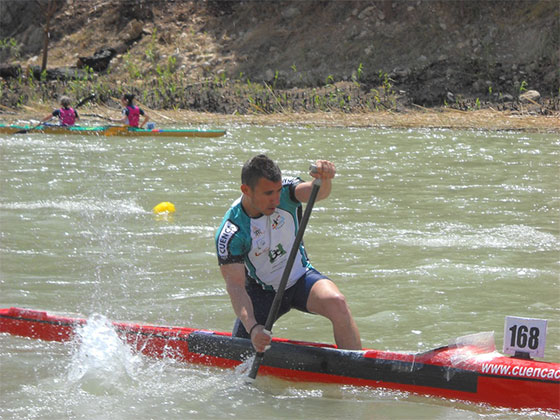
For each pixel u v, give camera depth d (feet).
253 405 25.84
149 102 143.74
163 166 82.07
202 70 160.25
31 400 26.09
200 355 29.48
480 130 114.32
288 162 85.40
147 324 33.94
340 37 156.97
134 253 46.21
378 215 57.36
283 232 27.07
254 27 168.14
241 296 26.12
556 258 45.03
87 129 108.47
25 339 32.17
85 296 37.96
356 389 27.09
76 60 175.01
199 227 53.11
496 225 53.88
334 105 136.56
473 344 26.45
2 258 44.62
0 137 105.09
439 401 26.07
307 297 27.66
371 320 34.81
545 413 24.84
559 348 30.71
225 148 97.25
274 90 145.59
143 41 173.88
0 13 191.62
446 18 151.74
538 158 87.81
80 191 66.69
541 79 135.54
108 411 25.27
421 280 40.81
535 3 147.13
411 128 117.91
